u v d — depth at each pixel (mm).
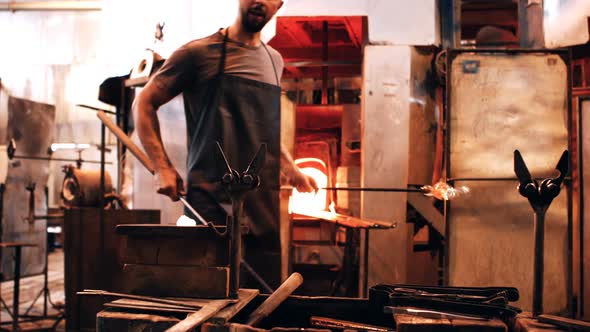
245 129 3730
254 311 2264
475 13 7773
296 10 4758
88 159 9016
